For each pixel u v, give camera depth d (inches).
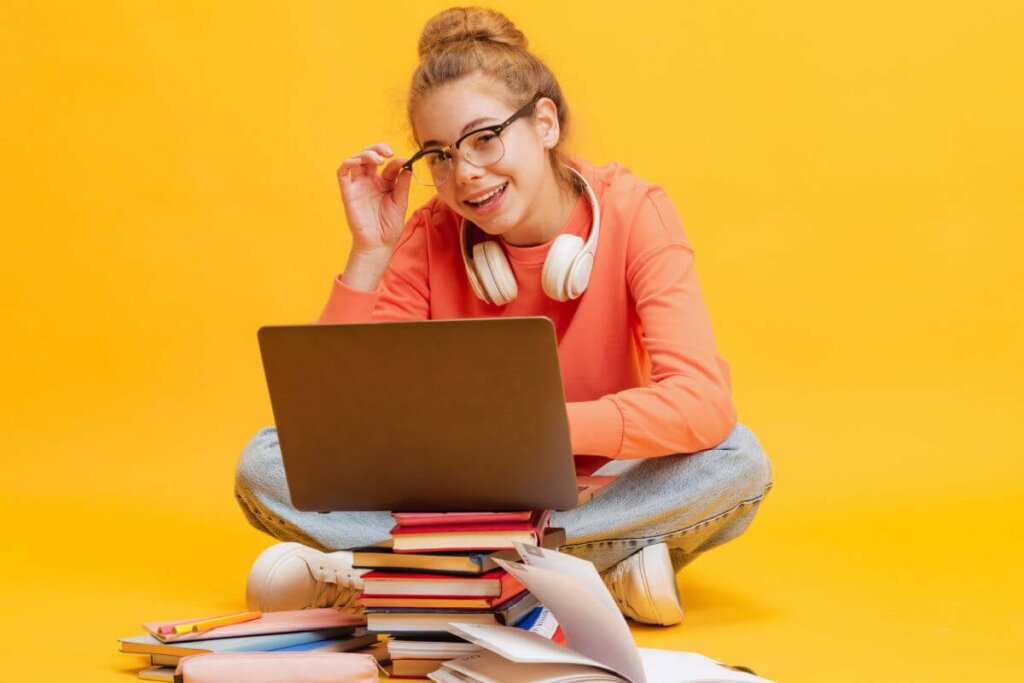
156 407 155.8
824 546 109.8
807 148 150.4
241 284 157.6
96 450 148.9
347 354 67.2
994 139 146.8
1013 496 121.3
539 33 154.9
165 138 157.5
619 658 61.7
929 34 147.4
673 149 153.7
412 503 70.9
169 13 156.7
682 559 91.3
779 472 132.5
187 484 139.3
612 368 90.4
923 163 148.1
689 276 87.3
